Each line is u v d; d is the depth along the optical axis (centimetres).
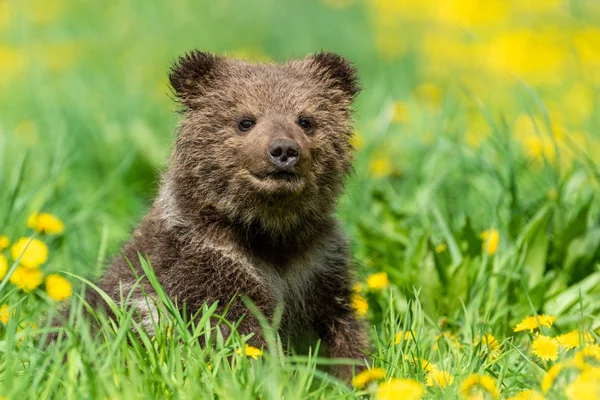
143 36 2506
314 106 1038
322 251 1049
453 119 1720
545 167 1316
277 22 2508
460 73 2341
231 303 985
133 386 748
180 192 1030
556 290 1084
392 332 928
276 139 971
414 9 2677
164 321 893
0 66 2392
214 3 2594
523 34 2480
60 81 2180
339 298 1052
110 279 1056
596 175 1198
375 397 849
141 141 1627
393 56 2417
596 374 744
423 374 852
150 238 1042
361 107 1858
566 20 2675
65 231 1254
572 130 1689
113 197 1512
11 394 749
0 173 1405
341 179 1062
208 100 1044
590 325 1009
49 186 1323
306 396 801
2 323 930
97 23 2630
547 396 781
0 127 1537
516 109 1984
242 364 819
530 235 1112
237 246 1012
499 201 1220
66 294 1067
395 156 1576
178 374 793
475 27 2656
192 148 1030
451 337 981
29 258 1075
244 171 995
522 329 966
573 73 2209
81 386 782
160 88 2169
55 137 1688
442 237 1212
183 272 994
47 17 2670
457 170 1446
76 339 827
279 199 998
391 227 1257
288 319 1032
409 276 1113
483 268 1070
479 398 774
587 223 1136
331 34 2473
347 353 1043
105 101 1917
